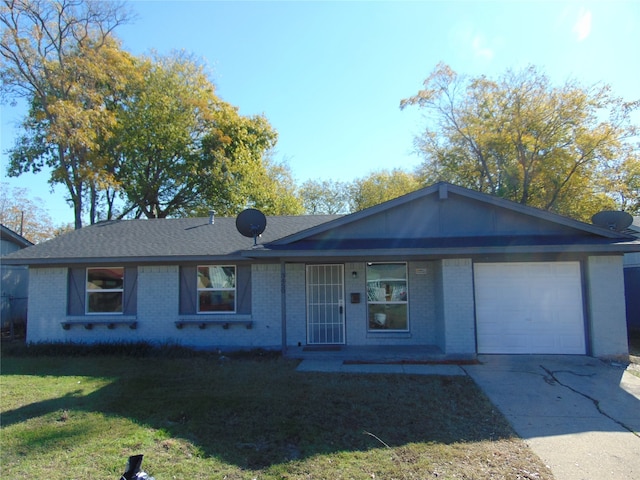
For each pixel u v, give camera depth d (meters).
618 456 5.04
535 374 8.79
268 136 32.38
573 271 10.50
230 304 12.30
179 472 4.68
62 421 6.25
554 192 24.95
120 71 24.77
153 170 27.78
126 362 10.39
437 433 5.72
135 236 13.80
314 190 51.84
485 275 10.69
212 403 6.89
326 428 5.86
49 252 12.45
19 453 5.14
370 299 11.97
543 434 5.71
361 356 10.30
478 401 7.06
